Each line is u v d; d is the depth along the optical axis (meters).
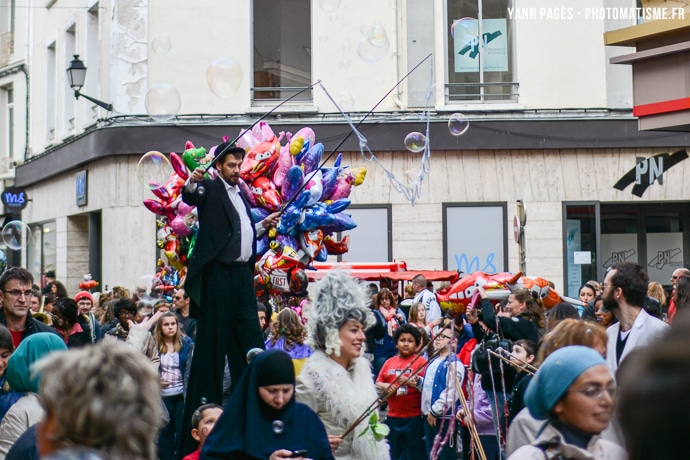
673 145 17.89
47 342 4.94
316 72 18.33
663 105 10.77
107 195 18.98
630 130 17.91
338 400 5.03
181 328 9.62
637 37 10.84
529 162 18.03
